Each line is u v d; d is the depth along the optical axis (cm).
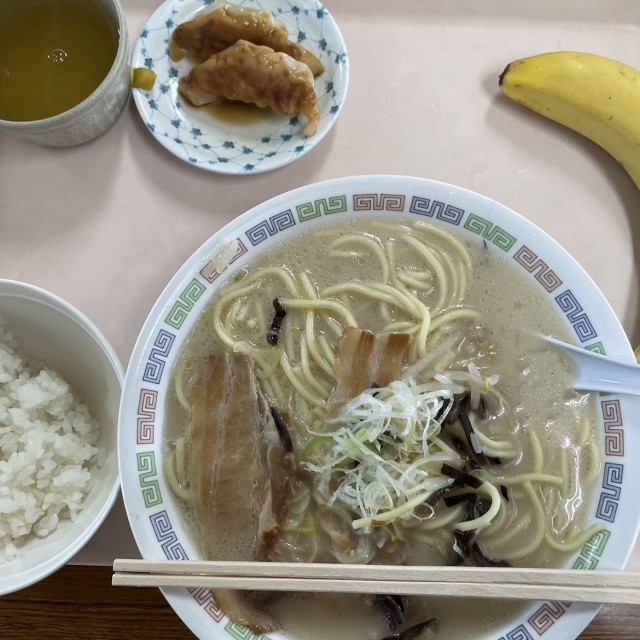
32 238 35
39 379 33
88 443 34
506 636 30
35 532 32
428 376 32
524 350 32
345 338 32
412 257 34
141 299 35
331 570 29
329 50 36
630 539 29
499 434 32
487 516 30
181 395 32
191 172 36
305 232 33
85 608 35
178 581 29
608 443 31
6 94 34
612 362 31
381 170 36
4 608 35
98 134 36
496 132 36
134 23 37
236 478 31
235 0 36
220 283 33
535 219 35
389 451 31
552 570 29
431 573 29
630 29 37
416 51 37
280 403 33
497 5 37
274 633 30
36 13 34
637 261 35
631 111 33
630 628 33
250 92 35
